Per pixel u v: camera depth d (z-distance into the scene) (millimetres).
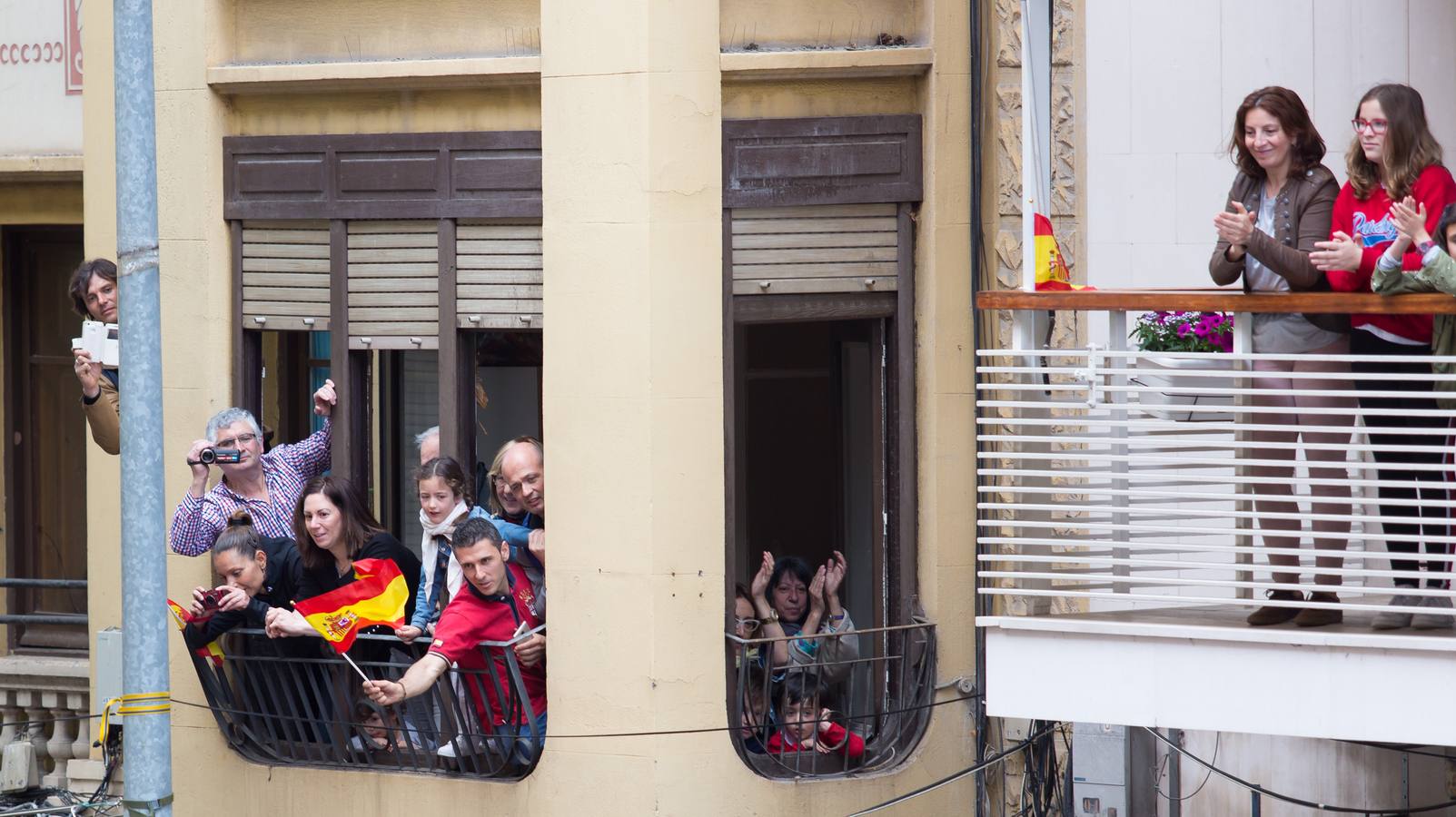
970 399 18672
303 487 19062
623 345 17797
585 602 17906
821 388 19875
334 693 18984
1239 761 19797
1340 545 16375
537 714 18547
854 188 18766
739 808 17922
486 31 19328
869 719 19078
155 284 14109
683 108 17953
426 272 19562
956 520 18703
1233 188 15070
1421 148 14102
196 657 19312
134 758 13984
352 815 19016
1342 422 15195
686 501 17891
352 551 18234
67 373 26094
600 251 17891
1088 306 14789
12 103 25625
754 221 18844
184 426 20016
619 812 17766
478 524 17359
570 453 17984
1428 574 13914
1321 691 14273
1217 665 14562
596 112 17906
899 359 18891
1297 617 14672
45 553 25938
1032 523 14789
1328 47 20406
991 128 18625
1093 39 20578
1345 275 14242
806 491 19906
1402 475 14734
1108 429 16906
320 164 19750
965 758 18750
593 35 17922
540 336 19547
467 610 17516
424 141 19406
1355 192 14469
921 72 18750
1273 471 15039
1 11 25625
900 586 18891
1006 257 18547
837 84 18891
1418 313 13906
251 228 20141
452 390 19359
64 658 24641
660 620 17734
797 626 19078
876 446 19297
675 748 17766
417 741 19312
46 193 25562
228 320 20156
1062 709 14977
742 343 20000
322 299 19953
